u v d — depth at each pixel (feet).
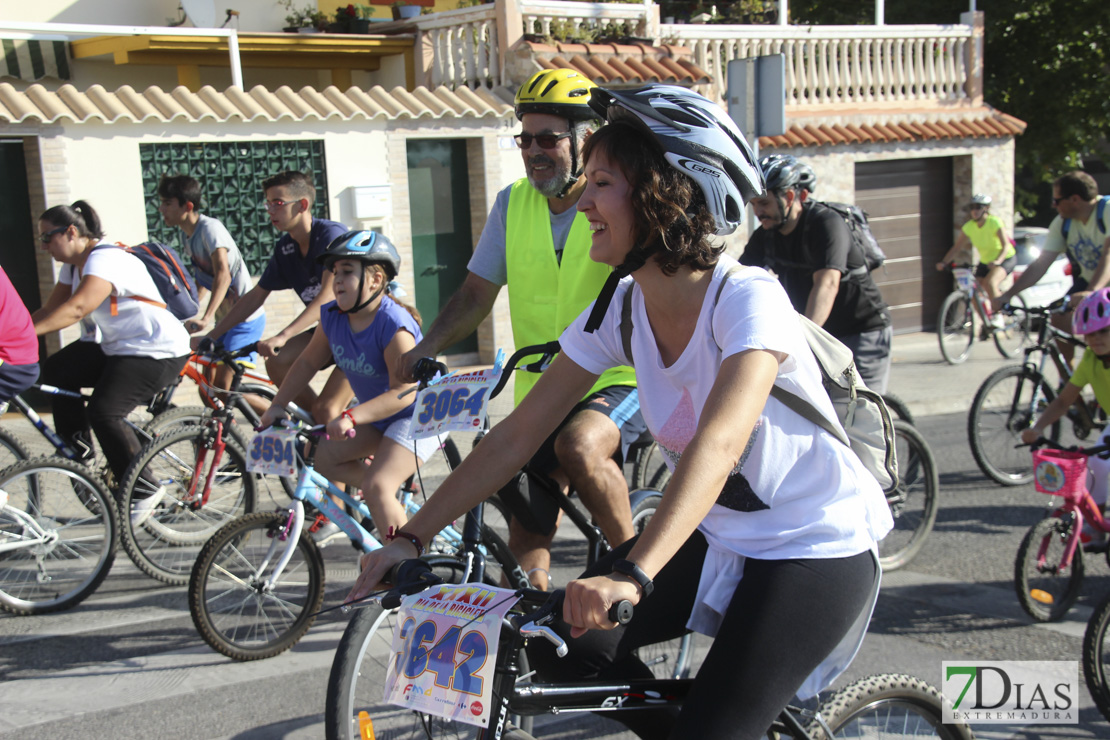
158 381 19.52
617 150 6.93
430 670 6.89
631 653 8.31
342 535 19.77
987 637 15.19
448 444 14.10
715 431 6.56
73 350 20.27
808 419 7.44
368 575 7.57
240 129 32.91
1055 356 24.29
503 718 7.25
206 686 13.96
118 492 17.94
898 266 50.21
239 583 14.70
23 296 31.17
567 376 8.04
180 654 15.08
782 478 7.41
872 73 49.83
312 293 21.25
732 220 7.18
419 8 44.09
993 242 41.86
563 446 11.48
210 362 19.61
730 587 7.67
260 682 14.07
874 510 7.80
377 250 14.28
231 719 12.96
